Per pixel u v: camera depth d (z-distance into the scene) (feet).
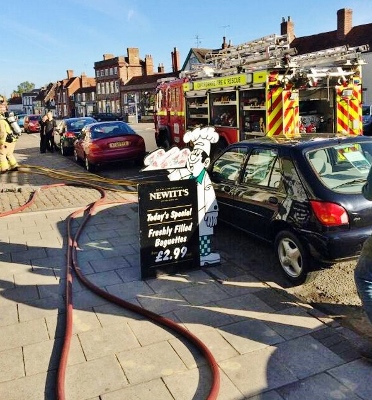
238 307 15.05
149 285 17.01
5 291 16.94
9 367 12.13
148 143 71.97
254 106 31.24
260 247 20.98
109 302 15.72
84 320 14.51
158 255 17.56
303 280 16.15
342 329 13.35
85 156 45.78
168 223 17.52
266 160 18.38
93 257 20.21
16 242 22.67
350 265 18.04
